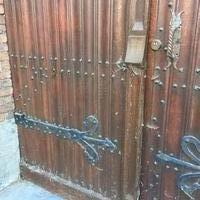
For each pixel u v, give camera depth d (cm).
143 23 200
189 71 193
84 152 263
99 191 267
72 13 230
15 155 315
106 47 221
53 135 280
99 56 227
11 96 297
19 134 311
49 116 277
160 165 224
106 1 211
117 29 212
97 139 251
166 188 227
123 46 213
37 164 307
